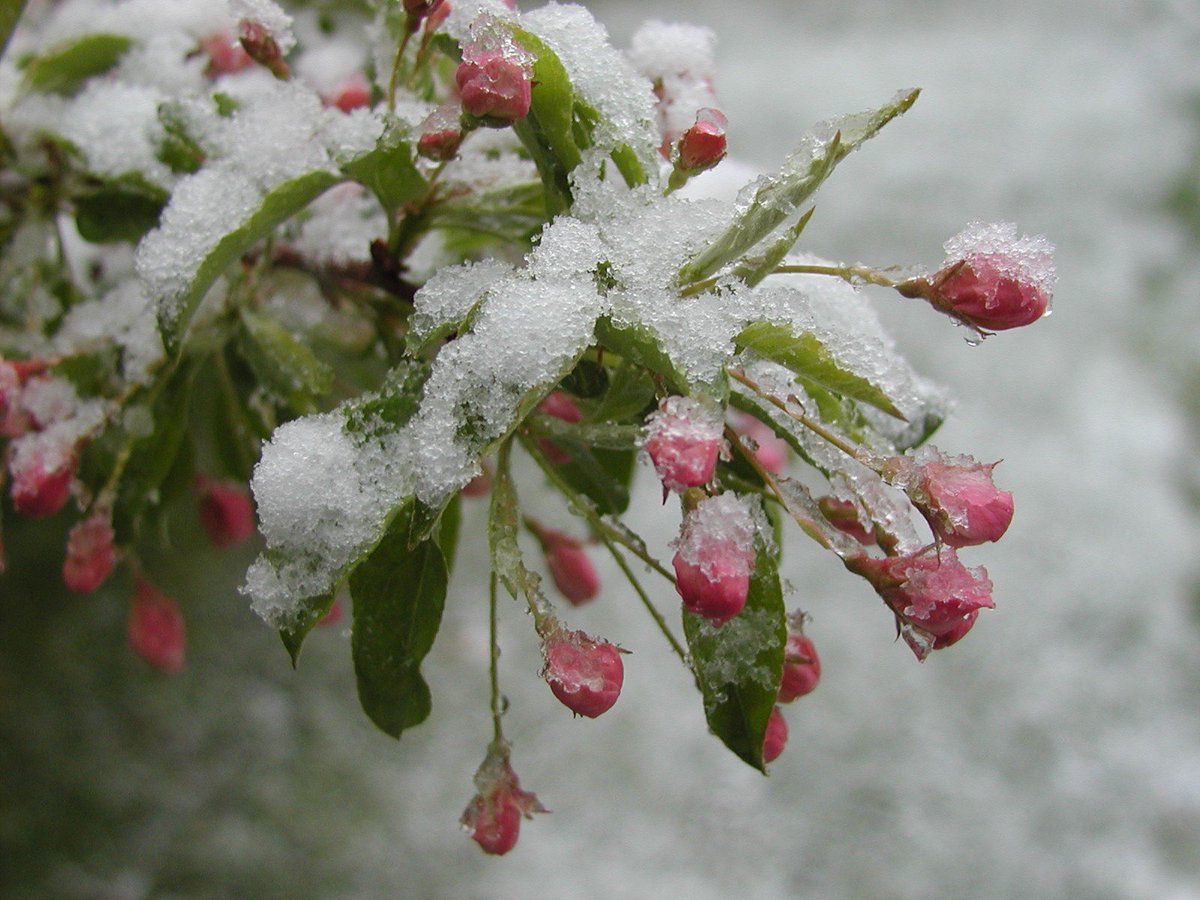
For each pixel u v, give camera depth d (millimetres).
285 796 785
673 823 824
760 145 1357
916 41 1615
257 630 863
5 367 270
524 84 234
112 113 297
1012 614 968
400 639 251
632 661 895
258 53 271
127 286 300
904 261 1223
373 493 233
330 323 319
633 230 238
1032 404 1128
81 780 751
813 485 644
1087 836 839
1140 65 1559
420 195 262
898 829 833
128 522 295
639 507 958
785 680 254
